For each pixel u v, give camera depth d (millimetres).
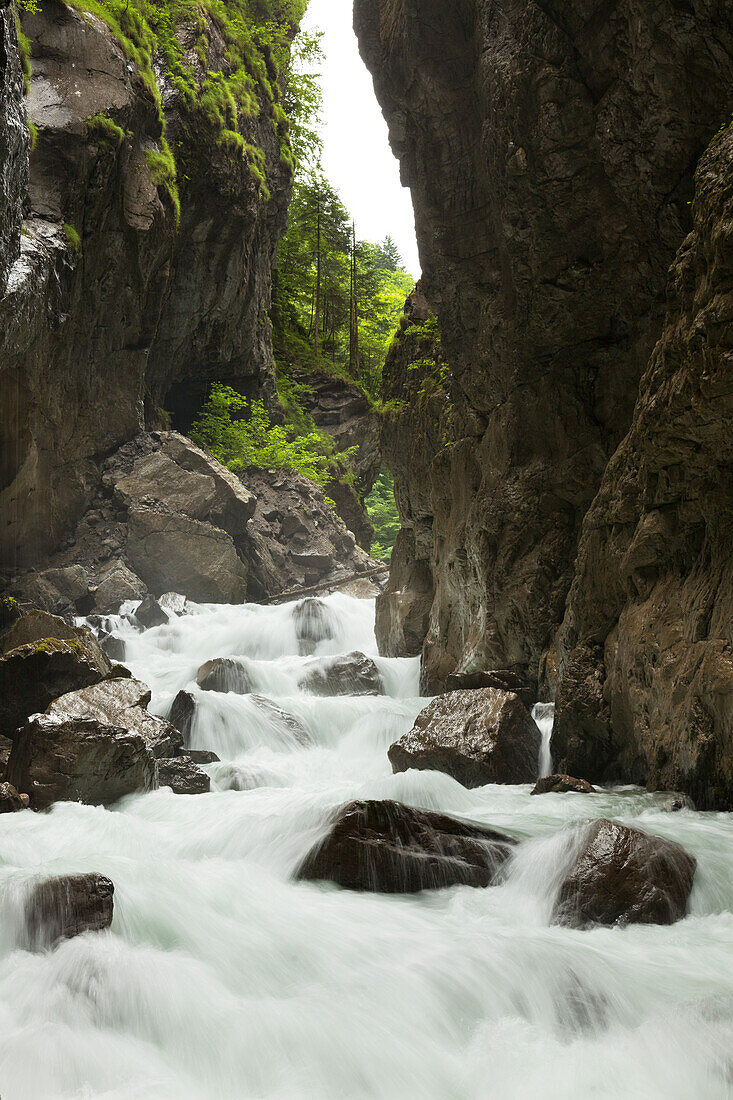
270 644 23125
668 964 5875
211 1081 4758
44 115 21391
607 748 11438
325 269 49250
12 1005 5223
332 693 17891
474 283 15617
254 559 30594
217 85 30156
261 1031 5008
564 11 12047
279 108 36000
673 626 10102
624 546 11414
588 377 13898
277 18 38844
